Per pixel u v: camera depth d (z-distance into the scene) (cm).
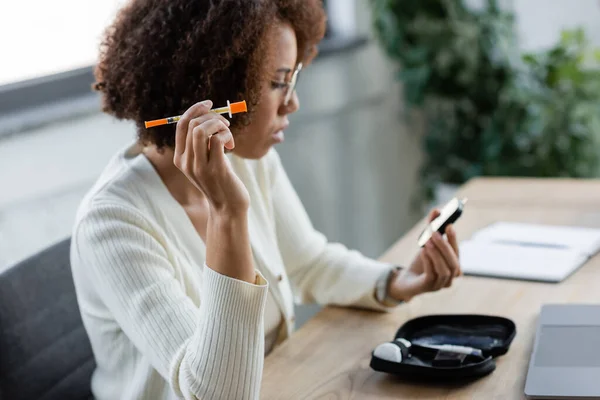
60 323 139
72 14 213
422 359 118
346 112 301
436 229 137
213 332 105
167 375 111
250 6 119
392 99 322
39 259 139
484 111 314
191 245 129
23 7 201
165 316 112
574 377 105
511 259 155
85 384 142
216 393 105
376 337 132
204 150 103
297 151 281
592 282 142
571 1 324
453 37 301
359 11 298
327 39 296
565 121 295
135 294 115
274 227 158
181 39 120
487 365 113
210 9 119
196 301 127
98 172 206
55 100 204
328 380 117
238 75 121
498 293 142
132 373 126
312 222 293
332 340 132
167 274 119
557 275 145
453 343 124
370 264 151
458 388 111
